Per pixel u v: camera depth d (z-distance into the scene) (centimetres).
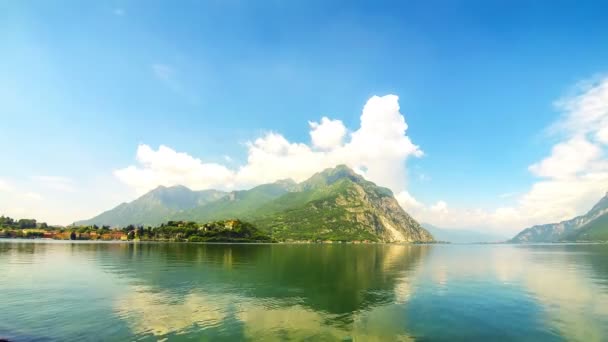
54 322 3428
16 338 2978
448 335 3164
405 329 3331
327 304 4341
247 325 3375
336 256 15125
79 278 6378
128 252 14875
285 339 2981
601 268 9462
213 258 12194
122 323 3394
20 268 7856
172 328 3253
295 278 6800
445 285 6038
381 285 5978
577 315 3891
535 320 3675
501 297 4912
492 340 3048
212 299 4562
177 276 6838
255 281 6272
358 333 3183
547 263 11400
